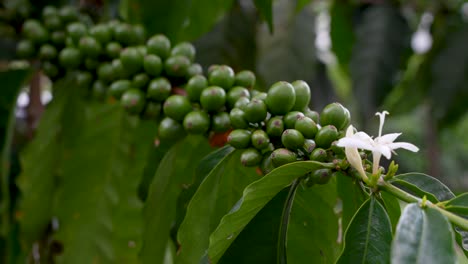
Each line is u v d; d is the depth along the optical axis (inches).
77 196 22.2
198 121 17.7
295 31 29.4
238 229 16.0
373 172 15.3
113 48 19.9
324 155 16.0
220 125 17.8
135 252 22.0
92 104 22.0
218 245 15.9
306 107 17.4
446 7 32.8
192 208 16.6
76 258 22.0
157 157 20.5
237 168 17.9
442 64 32.9
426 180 16.2
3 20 21.8
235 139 16.8
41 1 21.9
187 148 19.4
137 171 22.1
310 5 30.8
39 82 24.9
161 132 18.2
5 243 22.9
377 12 30.7
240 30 26.9
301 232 17.6
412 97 39.2
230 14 26.8
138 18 21.5
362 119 30.4
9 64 24.4
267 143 16.6
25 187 22.0
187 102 18.1
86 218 22.1
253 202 15.8
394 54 30.3
